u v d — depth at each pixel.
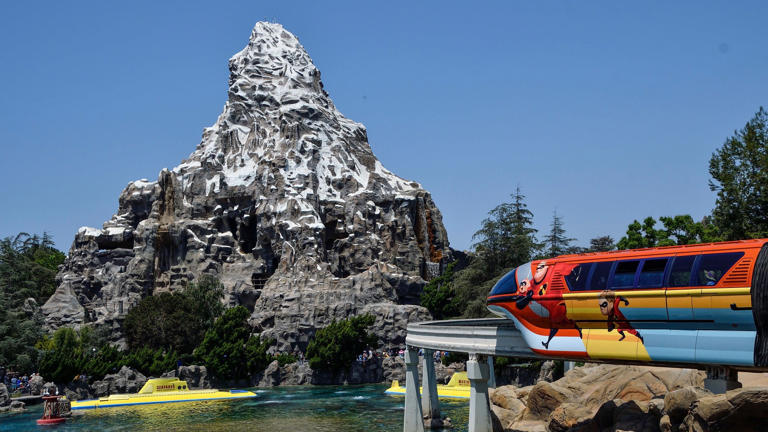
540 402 56.38
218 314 146.00
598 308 40.28
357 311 150.00
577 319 41.38
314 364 126.00
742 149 88.31
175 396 101.94
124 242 171.62
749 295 34.97
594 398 51.91
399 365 130.50
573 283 41.66
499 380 106.94
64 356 107.12
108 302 160.62
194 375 119.38
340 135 196.00
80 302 163.12
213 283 153.00
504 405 64.12
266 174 174.62
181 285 162.25
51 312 155.88
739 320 35.38
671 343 37.59
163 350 132.00
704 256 37.34
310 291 151.00
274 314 148.00
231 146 189.62
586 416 48.25
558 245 145.50
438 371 116.81
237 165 183.38
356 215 174.88
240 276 164.75
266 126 192.00
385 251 174.75
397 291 162.75
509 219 138.38
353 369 128.00
